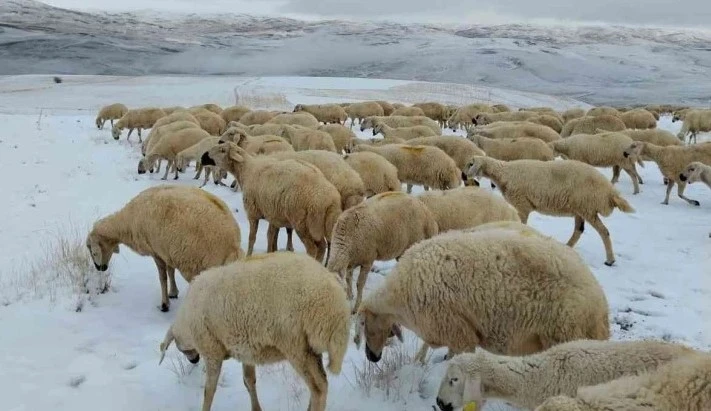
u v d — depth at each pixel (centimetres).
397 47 15875
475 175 1029
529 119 2223
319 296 480
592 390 379
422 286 534
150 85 5412
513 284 508
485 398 455
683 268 901
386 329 586
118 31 19188
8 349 641
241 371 615
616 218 1183
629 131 1641
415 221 760
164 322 729
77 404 550
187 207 716
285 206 853
